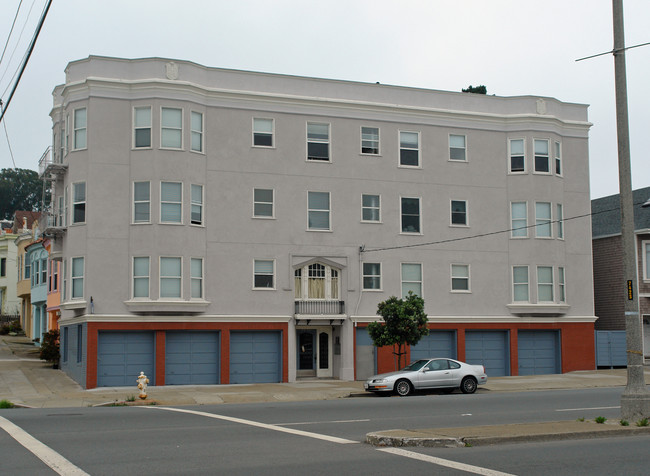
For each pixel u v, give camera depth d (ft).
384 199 116.78
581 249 126.21
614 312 134.72
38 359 127.95
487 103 123.34
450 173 120.37
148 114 104.94
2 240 202.90
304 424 55.06
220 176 108.78
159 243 102.89
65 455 39.81
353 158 115.85
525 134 122.72
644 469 36.01
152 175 103.65
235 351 107.76
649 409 51.06
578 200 127.03
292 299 110.63
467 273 119.85
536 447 42.75
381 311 101.40
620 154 53.52
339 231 114.01
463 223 120.57
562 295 123.54
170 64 105.91
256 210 110.52
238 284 108.27
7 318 192.44
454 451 41.32
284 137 112.68
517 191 122.21
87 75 105.29
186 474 34.53
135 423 55.88
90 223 102.63
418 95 120.06
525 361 121.70
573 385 102.47
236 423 55.88
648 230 129.80
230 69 110.73
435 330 117.70
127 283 102.89
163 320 103.19
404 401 76.95
